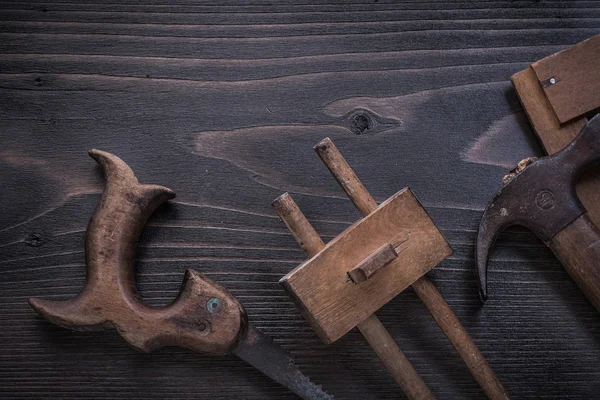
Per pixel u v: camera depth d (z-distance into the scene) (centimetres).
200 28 67
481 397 65
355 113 67
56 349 64
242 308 61
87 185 65
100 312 60
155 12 67
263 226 65
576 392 65
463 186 67
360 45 68
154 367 64
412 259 59
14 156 65
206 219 65
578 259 62
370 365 65
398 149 67
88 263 60
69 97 66
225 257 65
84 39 67
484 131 67
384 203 59
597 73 65
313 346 65
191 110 66
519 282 66
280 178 66
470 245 66
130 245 61
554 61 65
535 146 67
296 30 68
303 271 58
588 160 62
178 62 67
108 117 66
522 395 65
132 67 67
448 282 66
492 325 65
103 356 64
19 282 64
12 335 64
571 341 66
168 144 66
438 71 68
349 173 60
